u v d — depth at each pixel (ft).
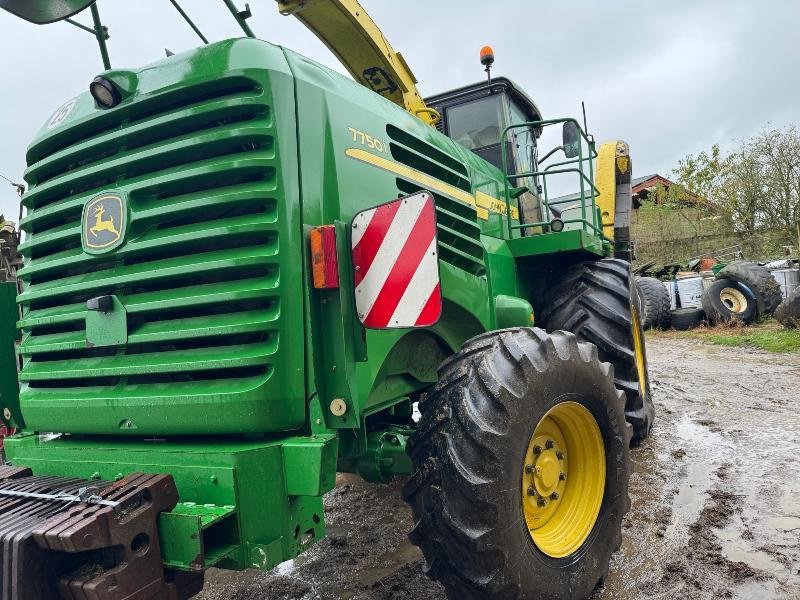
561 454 8.04
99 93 7.23
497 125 14.58
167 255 6.94
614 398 8.18
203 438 6.75
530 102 15.79
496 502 6.30
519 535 6.57
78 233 7.53
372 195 7.97
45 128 8.25
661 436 15.23
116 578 5.05
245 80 6.72
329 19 11.85
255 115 6.77
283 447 6.25
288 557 6.19
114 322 7.07
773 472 12.12
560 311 12.26
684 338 35.01
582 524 7.86
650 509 10.71
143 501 5.41
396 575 8.94
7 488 6.20
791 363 24.59
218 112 6.76
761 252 57.77
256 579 9.08
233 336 6.59
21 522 5.24
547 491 7.75
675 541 9.42
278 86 6.77
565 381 7.29
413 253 6.41
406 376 8.84
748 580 8.15
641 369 14.74
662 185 72.13
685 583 8.18
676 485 11.80
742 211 59.67
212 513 5.61
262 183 6.62
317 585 8.79
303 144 6.94
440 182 9.96
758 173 58.80
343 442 7.22
